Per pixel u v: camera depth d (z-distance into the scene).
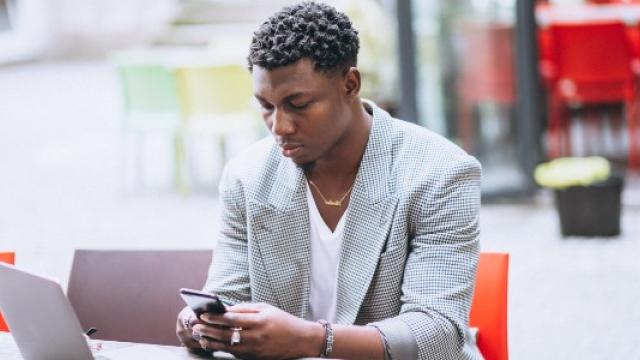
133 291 3.04
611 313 4.90
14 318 2.14
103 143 10.49
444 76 7.31
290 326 2.15
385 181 2.38
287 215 2.42
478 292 2.66
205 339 2.17
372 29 8.94
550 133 8.65
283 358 2.16
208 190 8.48
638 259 5.76
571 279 5.47
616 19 8.14
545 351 4.46
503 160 7.47
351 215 2.38
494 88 7.40
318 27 2.23
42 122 11.72
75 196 8.29
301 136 2.24
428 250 2.34
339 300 2.39
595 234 6.27
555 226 6.65
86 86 13.85
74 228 7.17
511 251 6.11
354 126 2.38
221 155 8.98
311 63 2.21
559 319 4.86
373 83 8.91
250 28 15.02
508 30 7.36
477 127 7.40
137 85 8.43
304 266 2.42
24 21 16.09
